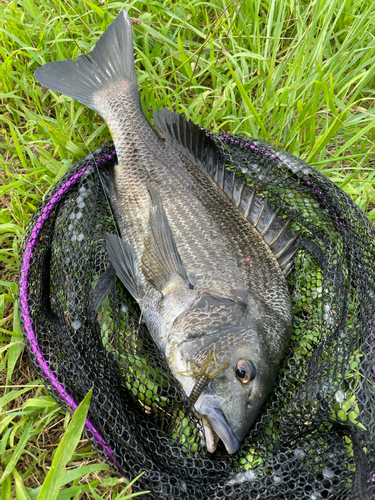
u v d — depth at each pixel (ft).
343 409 1.28
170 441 1.40
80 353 1.40
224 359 1.34
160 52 2.24
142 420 1.42
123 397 1.43
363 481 1.13
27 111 2.02
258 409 1.34
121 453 1.29
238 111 2.19
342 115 1.89
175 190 1.66
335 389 1.32
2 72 2.03
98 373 1.40
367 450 1.18
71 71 1.90
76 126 2.01
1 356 1.60
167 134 1.77
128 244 1.61
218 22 2.27
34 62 2.14
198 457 1.38
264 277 1.51
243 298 1.44
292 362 1.52
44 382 1.38
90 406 1.32
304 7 2.32
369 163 2.16
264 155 1.77
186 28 2.23
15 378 1.64
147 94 2.06
